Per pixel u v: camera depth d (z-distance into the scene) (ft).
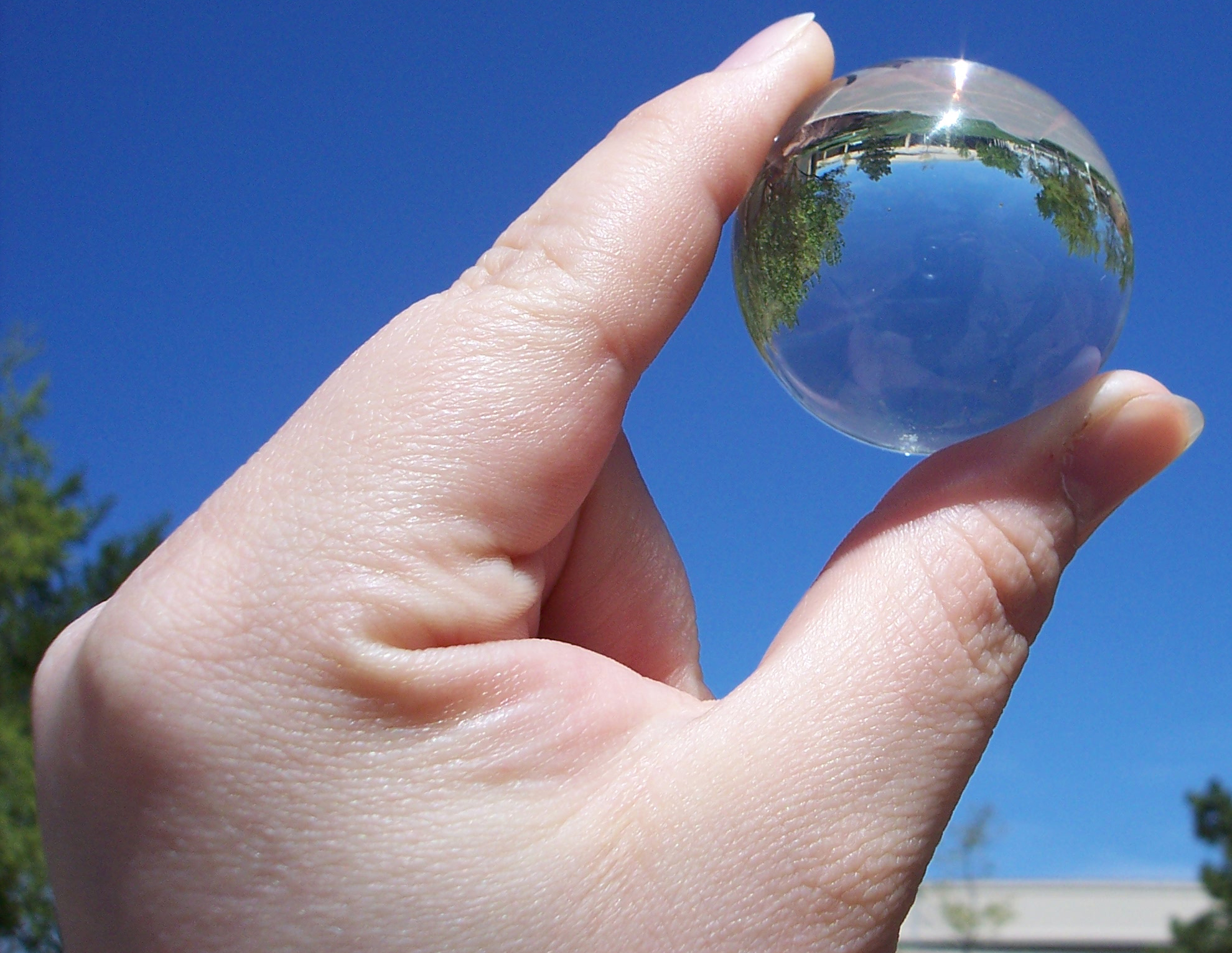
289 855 0.67
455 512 0.71
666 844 0.68
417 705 0.68
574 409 0.72
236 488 0.71
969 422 0.76
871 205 0.73
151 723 0.67
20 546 5.37
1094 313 0.74
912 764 0.69
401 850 0.67
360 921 0.67
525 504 0.72
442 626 0.70
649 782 0.69
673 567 0.85
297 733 0.68
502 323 0.73
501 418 0.72
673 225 0.75
